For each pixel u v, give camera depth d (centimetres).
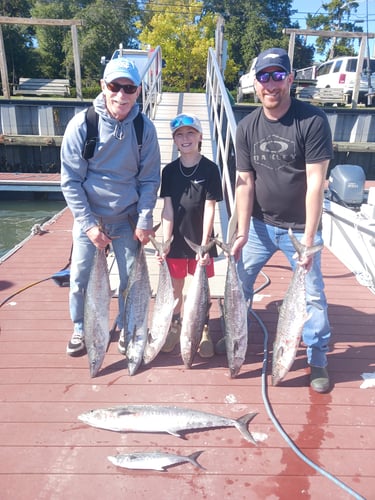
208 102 1094
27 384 299
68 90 1820
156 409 262
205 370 319
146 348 308
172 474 227
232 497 214
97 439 250
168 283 293
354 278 511
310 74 2047
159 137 883
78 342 334
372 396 294
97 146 279
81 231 302
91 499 211
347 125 1415
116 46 3459
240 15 4297
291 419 270
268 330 379
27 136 1305
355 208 650
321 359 300
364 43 1459
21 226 962
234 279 286
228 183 520
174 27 2923
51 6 3403
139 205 300
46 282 484
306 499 213
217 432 257
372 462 237
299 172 275
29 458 235
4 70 1434
